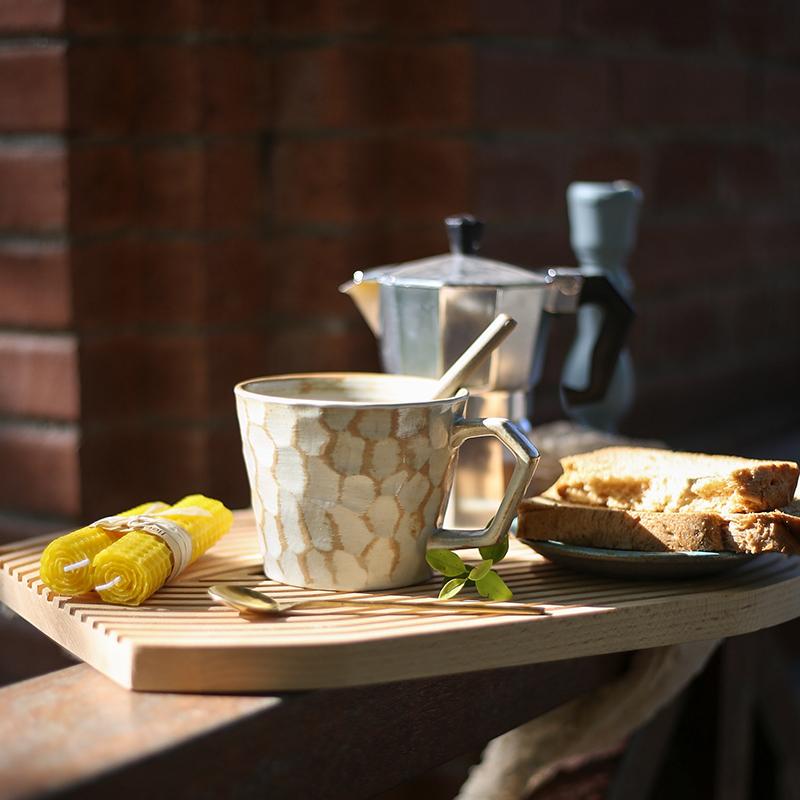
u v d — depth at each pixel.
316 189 1.25
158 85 1.21
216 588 0.65
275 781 0.57
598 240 1.01
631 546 0.70
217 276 1.24
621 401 1.03
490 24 1.21
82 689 0.58
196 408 1.24
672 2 1.51
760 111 1.75
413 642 0.59
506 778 0.88
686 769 1.14
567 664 0.73
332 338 1.26
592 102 1.38
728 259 1.71
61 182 1.17
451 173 1.22
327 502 0.66
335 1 1.22
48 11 1.15
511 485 0.67
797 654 1.51
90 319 1.20
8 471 1.25
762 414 1.80
